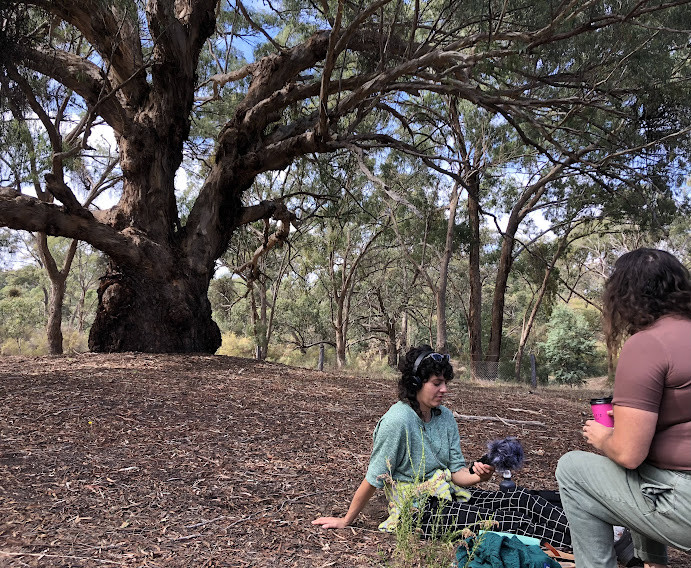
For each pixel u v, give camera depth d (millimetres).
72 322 41094
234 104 15383
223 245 12977
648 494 2139
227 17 15156
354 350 37469
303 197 20484
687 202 16297
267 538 3117
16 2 9266
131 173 11695
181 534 3115
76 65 11344
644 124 11055
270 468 4406
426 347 3219
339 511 3598
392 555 2914
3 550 2789
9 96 9625
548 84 10547
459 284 35344
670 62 10297
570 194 20797
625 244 29625
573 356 27188
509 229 21609
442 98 18172
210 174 12734
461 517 3012
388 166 19750
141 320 11297
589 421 2312
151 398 6602
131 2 9047
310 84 12227
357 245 25547
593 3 8727
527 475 4754
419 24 12289
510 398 10422
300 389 8367
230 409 6414
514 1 9508
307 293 30531
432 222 20891
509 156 18047
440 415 3299
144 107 12039
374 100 11195
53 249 33250
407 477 3203
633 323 2201
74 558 2754
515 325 40719
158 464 4301
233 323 35406
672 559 3154
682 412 2057
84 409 5820
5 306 36094
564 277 34906
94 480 3867
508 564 2504
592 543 2350
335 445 5246
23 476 3848
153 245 11453
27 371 8281
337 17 9109
